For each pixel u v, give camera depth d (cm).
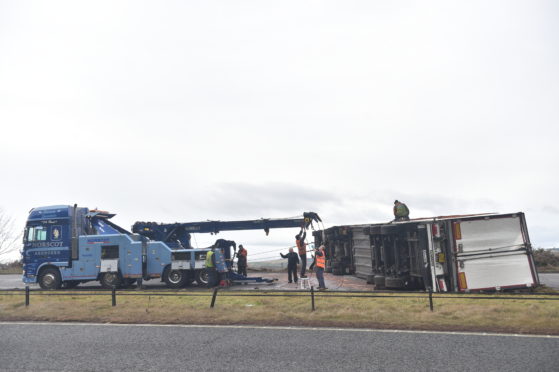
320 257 1551
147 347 816
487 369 642
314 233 2717
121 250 1861
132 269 1848
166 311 1180
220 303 1302
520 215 1406
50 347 827
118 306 1274
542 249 2780
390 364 678
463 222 1393
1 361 734
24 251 1894
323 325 984
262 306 1238
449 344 792
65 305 1300
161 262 1886
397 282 1559
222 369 669
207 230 2219
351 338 857
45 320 1114
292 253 1972
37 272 1872
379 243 1791
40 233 1894
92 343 855
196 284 2050
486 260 1382
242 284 1988
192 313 1142
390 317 1047
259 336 890
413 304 1225
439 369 648
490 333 870
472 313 1059
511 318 996
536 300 1254
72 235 1891
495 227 1401
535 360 681
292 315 1092
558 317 995
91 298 1480
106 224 2042
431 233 1406
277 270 2820
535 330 883
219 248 1919
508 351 736
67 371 676
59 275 1873
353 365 677
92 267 1858
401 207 1712
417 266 1503
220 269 1844
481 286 1369
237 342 841
